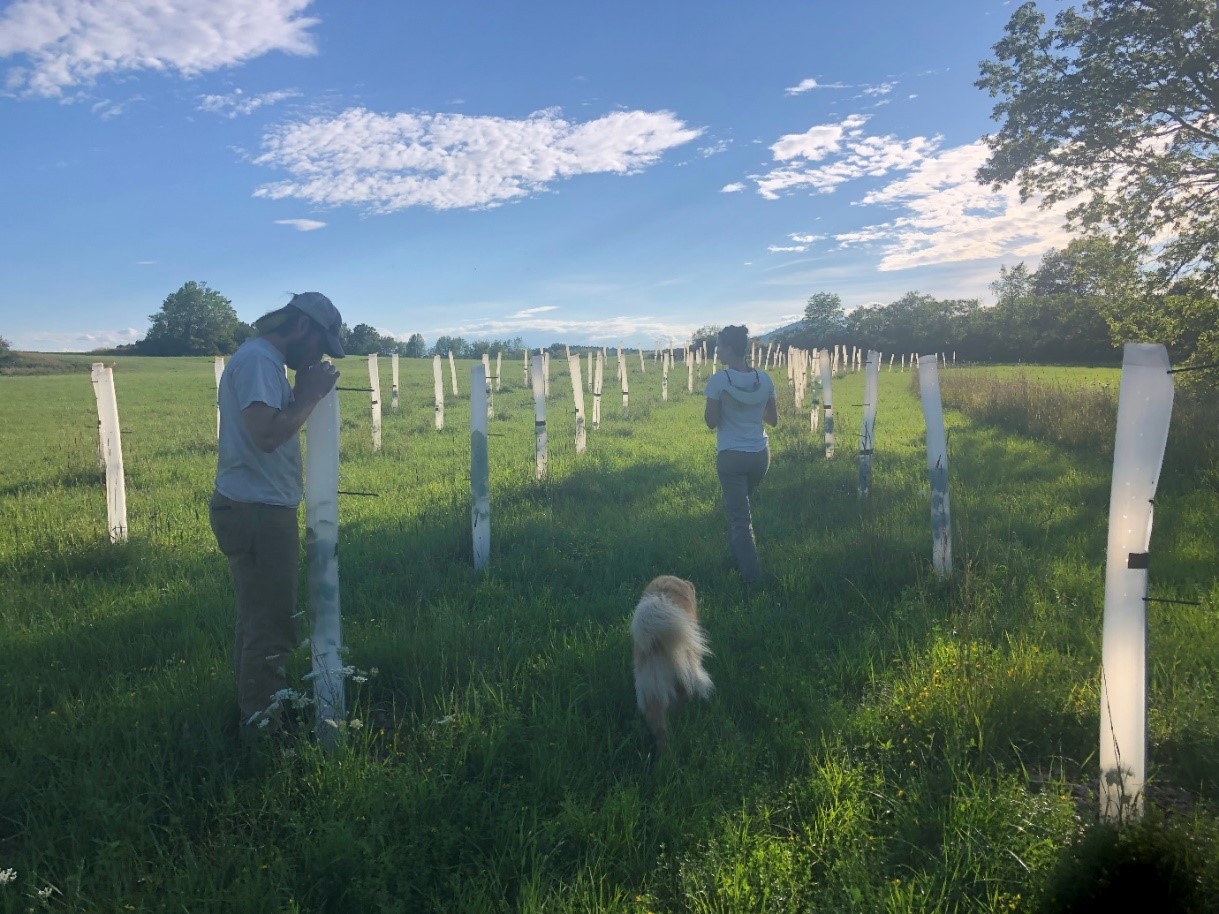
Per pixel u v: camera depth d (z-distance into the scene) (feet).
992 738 12.07
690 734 12.41
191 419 71.36
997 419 58.59
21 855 9.71
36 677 14.52
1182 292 57.67
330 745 11.94
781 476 35.27
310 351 12.42
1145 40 63.05
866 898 8.73
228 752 12.12
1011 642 15.34
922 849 9.75
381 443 48.08
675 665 12.61
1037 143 71.77
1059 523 25.03
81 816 10.35
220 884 9.16
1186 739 11.87
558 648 15.81
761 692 13.99
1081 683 13.50
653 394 94.58
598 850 9.71
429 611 18.04
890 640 16.21
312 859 9.49
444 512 27.91
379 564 22.44
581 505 29.50
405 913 9.07
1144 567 9.47
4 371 201.87
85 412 80.74
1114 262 66.28
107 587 20.18
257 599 12.06
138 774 11.12
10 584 20.33
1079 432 43.88
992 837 9.72
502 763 11.63
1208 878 8.41
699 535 25.07
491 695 13.39
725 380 20.76
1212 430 33.99
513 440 49.90
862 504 28.07
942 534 19.61
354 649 15.39
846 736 12.42
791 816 10.66
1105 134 66.80
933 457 19.56
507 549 23.66
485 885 9.07
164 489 34.73
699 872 9.17
